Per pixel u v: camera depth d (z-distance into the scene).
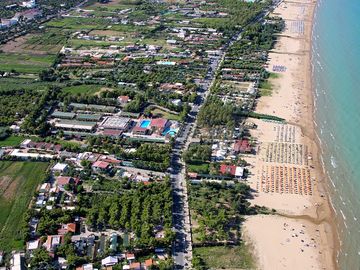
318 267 199.25
